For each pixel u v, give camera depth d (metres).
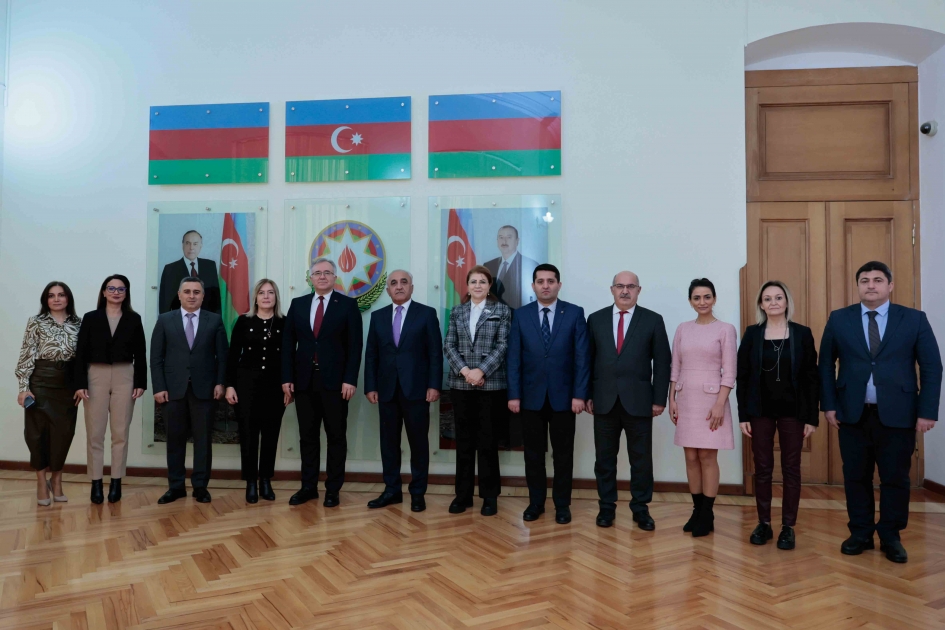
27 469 4.75
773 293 3.12
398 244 4.50
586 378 3.49
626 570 2.77
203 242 4.65
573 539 3.20
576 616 2.31
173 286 4.65
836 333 3.10
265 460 3.98
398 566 2.81
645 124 4.34
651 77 4.34
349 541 3.16
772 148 4.57
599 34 4.39
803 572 2.75
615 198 4.34
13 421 4.78
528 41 4.45
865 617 2.31
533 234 4.38
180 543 3.13
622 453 4.23
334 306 3.95
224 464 4.57
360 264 4.52
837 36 4.32
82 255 4.76
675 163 4.30
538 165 4.38
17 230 4.84
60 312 3.96
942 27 4.09
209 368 4.02
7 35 4.93
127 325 3.99
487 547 3.07
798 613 2.34
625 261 4.31
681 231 4.28
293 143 4.61
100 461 3.91
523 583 2.62
